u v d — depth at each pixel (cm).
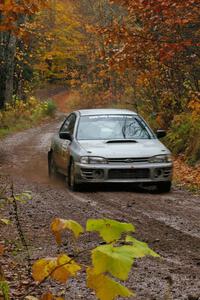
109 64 1603
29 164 1891
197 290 596
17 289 572
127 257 196
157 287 604
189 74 2073
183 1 1440
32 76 5925
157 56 1551
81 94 5522
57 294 565
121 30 1572
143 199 1217
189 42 1506
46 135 3444
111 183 1309
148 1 1473
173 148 2145
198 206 1141
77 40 5200
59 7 5159
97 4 4022
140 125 1433
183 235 872
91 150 1308
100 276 206
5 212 1018
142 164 1305
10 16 862
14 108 4234
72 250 760
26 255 714
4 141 2988
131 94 3203
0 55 3800
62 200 1182
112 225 202
